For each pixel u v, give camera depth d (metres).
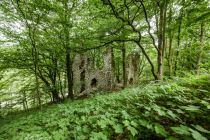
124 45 13.06
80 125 3.79
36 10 9.06
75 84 15.61
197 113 2.96
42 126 5.15
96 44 9.71
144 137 2.83
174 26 10.75
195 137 1.70
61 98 16.23
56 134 3.44
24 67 13.23
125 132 3.31
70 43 9.52
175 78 5.70
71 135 3.52
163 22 8.71
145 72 21.14
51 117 5.80
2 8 9.27
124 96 5.75
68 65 12.95
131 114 3.41
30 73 15.49
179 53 13.79
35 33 10.02
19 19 9.82
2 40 11.04
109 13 8.28
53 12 9.30
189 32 12.96
